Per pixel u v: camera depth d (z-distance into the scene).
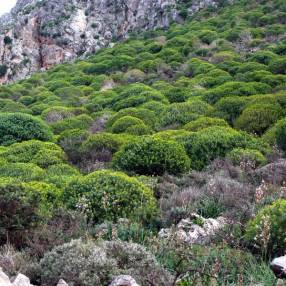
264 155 12.72
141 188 8.15
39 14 70.81
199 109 19.64
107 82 36.72
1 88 40.06
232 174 10.50
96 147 14.54
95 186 7.99
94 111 27.31
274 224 5.93
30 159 14.02
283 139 13.76
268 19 42.53
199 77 29.73
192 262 5.36
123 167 11.47
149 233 6.71
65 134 17.97
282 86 22.12
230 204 7.93
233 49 36.75
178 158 11.35
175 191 9.07
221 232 6.43
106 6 70.44
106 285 4.68
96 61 46.59
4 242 6.01
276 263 4.86
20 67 66.06
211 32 42.34
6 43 68.25
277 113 16.42
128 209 7.61
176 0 62.19
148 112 20.62
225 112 18.66
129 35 61.72
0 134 18.41
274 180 9.72
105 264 4.84
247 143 13.01
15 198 6.27
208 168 11.66
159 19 61.34
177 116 19.03
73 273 4.71
